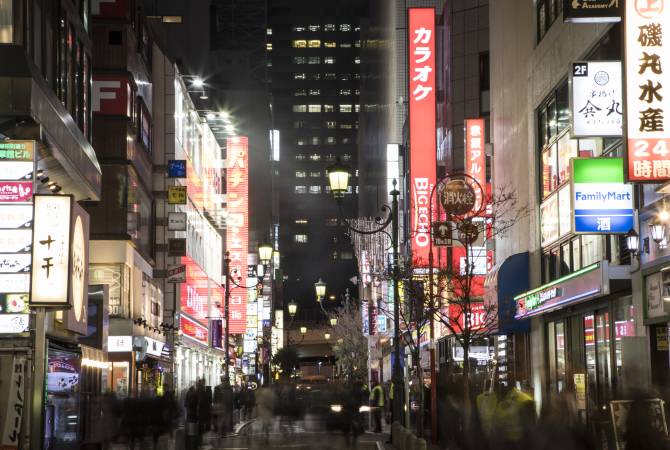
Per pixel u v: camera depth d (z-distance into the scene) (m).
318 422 52.78
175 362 69.06
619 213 29.08
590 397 35.00
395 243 37.03
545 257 40.91
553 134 39.31
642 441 13.80
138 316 54.91
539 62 41.09
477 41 72.69
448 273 39.25
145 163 60.06
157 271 63.06
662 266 26.77
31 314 26.55
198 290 80.44
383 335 92.31
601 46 32.19
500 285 43.31
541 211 41.34
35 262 21.98
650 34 23.42
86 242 32.38
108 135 52.78
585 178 29.19
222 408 47.22
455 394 32.94
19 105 26.59
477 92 72.38
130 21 54.94
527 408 22.67
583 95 28.72
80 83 37.22
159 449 31.02
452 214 37.94
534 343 43.19
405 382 40.50
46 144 28.78
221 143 105.19
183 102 71.12
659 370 27.88
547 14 40.41
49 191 32.97
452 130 73.00
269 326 136.88
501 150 50.34
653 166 23.27
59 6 32.78
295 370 142.12
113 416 33.31
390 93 112.88
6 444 24.94
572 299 33.44
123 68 53.22
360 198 183.62
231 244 96.19
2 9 27.27
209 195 89.31
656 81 23.34
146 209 60.59
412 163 64.38
